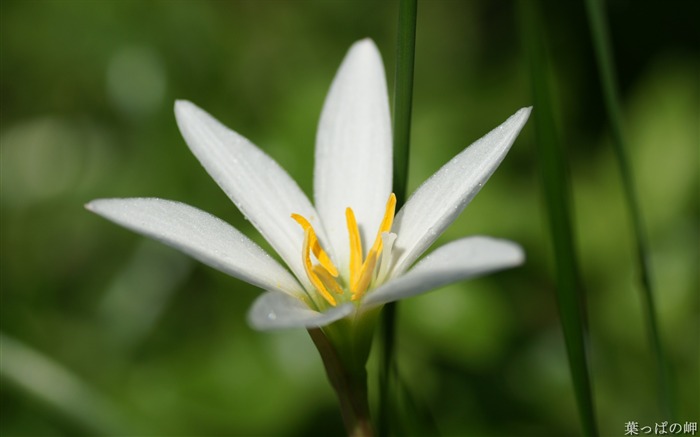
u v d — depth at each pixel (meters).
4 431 0.34
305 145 0.36
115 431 0.32
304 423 0.34
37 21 0.42
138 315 0.37
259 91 0.42
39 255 0.39
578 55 0.44
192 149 0.27
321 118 0.28
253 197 0.27
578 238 0.36
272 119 0.37
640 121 0.37
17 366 0.32
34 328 0.36
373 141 0.28
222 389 0.34
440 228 0.26
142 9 0.42
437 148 0.36
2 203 0.40
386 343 0.28
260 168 0.28
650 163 0.36
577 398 0.28
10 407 0.34
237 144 0.28
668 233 0.35
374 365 0.33
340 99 0.28
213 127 0.28
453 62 0.45
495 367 0.35
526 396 0.35
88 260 0.39
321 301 0.27
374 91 0.28
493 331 0.33
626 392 0.34
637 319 0.34
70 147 0.41
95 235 0.39
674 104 0.36
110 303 0.37
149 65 0.41
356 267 0.27
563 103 0.41
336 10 0.45
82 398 0.32
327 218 0.28
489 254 0.24
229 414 0.33
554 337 0.36
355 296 0.26
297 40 0.44
